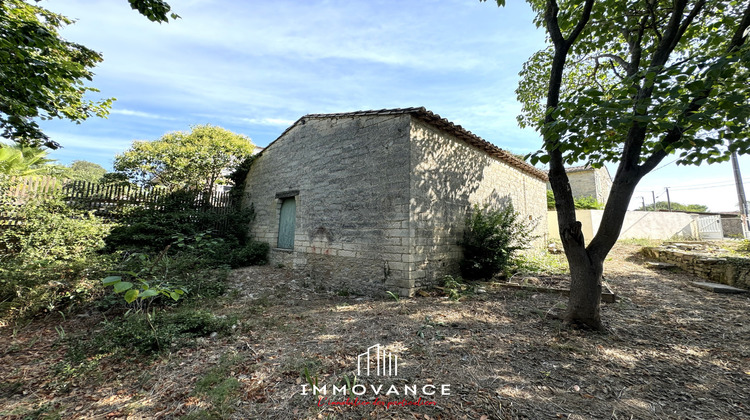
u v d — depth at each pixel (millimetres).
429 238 5746
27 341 3516
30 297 4113
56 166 12680
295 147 8078
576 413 2033
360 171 6211
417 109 5371
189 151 10125
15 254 5352
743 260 5730
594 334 3480
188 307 4617
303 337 3484
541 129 3643
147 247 6930
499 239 6414
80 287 4445
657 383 2443
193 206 9117
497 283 6062
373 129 6059
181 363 2857
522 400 2188
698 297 5090
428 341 3322
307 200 7418
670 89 2576
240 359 2883
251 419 2008
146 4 3984
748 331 3562
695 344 3223
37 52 4789
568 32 5199
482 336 3449
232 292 5512
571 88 7004
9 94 3840
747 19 3219
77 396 2369
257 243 8805
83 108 6473
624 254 9523
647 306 4598
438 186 6094
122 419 2049
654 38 4711
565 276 6520
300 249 7387
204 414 2061
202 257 6871
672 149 3305
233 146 10562
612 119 2641
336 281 6359
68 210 6691
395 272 5418
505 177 8789
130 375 2676
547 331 3586
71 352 3090
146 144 10195
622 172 3584
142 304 4484
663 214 14844
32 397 2375
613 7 4422
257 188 9703
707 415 2029
